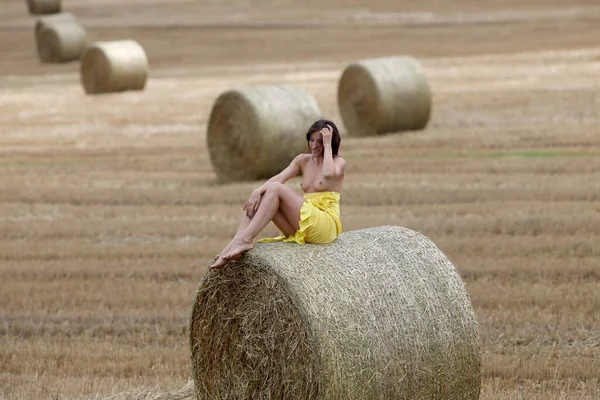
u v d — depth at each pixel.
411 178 39.78
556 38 85.81
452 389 16.86
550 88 60.31
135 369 21.44
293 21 106.44
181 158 47.22
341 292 15.81
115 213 36.75
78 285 27.91
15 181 42.88
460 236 31.31
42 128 56.66
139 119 58.22
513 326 23.36
